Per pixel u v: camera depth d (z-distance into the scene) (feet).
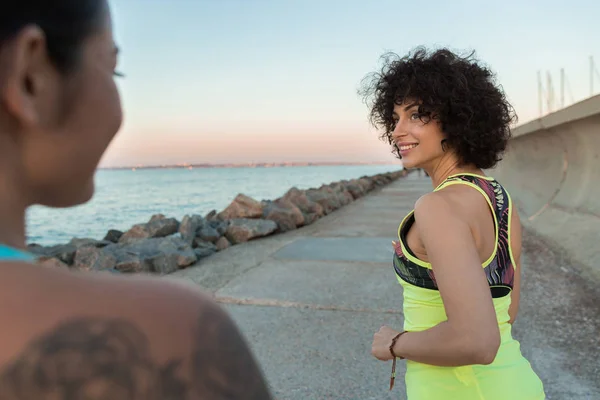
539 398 4.48
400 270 4.65
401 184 80.48
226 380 1.52
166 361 1.43
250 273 18.38
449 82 4.60
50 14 1.52
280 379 9.94
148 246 20.68
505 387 4.24
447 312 3.83
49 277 1.48
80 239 27.84
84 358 1.35
